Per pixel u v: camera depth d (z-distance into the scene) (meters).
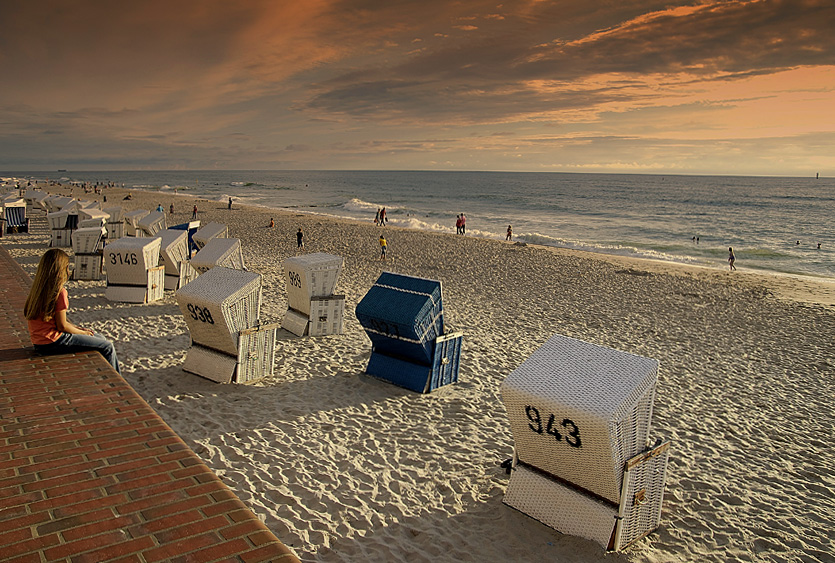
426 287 8.07
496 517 4.89
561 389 4.23
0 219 23.84
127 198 66.25
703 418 8.20
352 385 8.27
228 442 6.13
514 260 25.64
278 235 32.78
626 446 4.12
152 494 2.95
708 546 4.80
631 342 12.46
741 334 13.89
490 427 7.11
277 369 8.73
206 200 67.62
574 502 4.50
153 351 9.14
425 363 8.27
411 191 123.50
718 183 198.12
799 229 50.22
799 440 7.57
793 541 5.00
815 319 16.03
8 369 4.81
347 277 19.20
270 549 2.54
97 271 14.96
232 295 7.51
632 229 49.38
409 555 4.29
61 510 2.76
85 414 3.96
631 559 4.29
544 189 139.38
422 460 6.06
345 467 5.76
